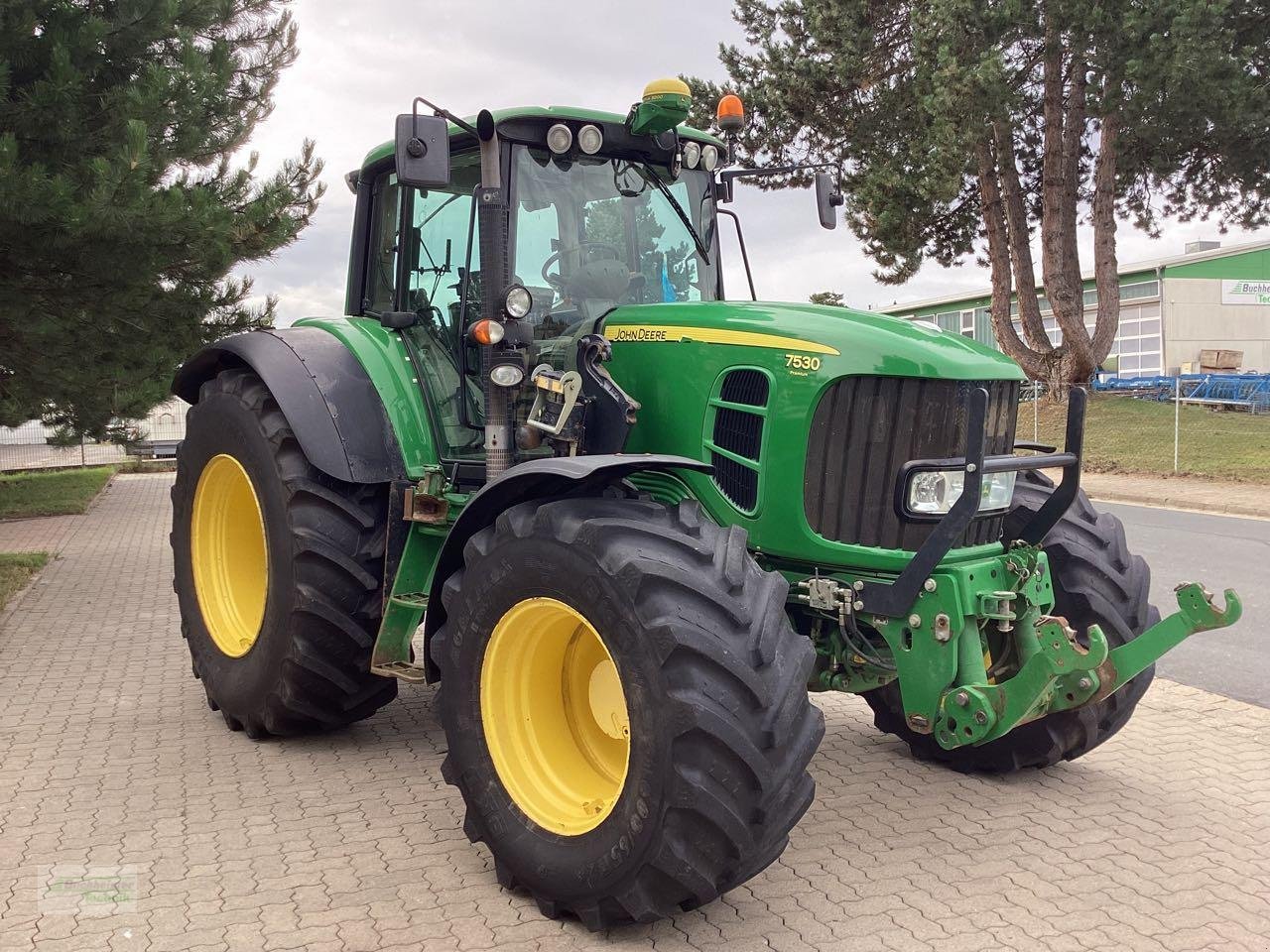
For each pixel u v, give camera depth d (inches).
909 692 144.6
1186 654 256.8
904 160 837.8
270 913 125.3
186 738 191.8
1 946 117.5
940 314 1672.0
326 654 176.9
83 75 323.9
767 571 140.9
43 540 464.4
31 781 168.4
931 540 138.3
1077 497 171.3
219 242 349.4
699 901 118.9
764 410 145.7
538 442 157.4
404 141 141.9
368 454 175.5
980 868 138.4
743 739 112.7
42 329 351.3
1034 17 716.0
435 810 157.8
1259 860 140.9
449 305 179.3
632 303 175.8
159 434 977.5
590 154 167.2
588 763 138.2
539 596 127.8
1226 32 706.2
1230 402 1032.8
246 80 422.6
